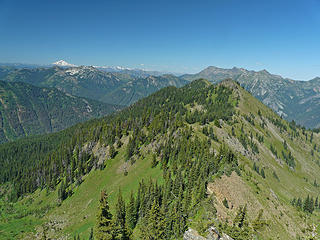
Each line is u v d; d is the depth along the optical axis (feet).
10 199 636.89
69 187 556.92
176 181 333.83
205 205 269.23
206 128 551.59
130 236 235.40
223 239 237.45
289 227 320.91
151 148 532.32
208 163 355.77
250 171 442.50
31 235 422.00
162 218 260.01
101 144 649.20
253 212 301.84
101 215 179.32
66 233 392.47
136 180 436.76
